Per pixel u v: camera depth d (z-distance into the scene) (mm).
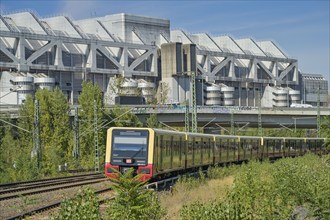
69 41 176375
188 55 196250
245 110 112938
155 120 93688
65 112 80562
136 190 15836
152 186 34219
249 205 18641
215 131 124875
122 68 189000
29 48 173125
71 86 179125
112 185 15883
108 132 34531
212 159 48125
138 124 87062
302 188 22688
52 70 172625
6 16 179000
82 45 186000
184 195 29391
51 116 79812
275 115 113562
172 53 193250
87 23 196375
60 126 79250
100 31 194125
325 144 33094
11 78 156125
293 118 109312
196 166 43812
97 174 52562
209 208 16578
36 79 159750
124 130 34406
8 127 78875
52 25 186375
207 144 46906
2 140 74875
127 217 15539
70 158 68938
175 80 194000
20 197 29547
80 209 14148
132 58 197250
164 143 36281
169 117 106312
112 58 186750
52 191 33375
